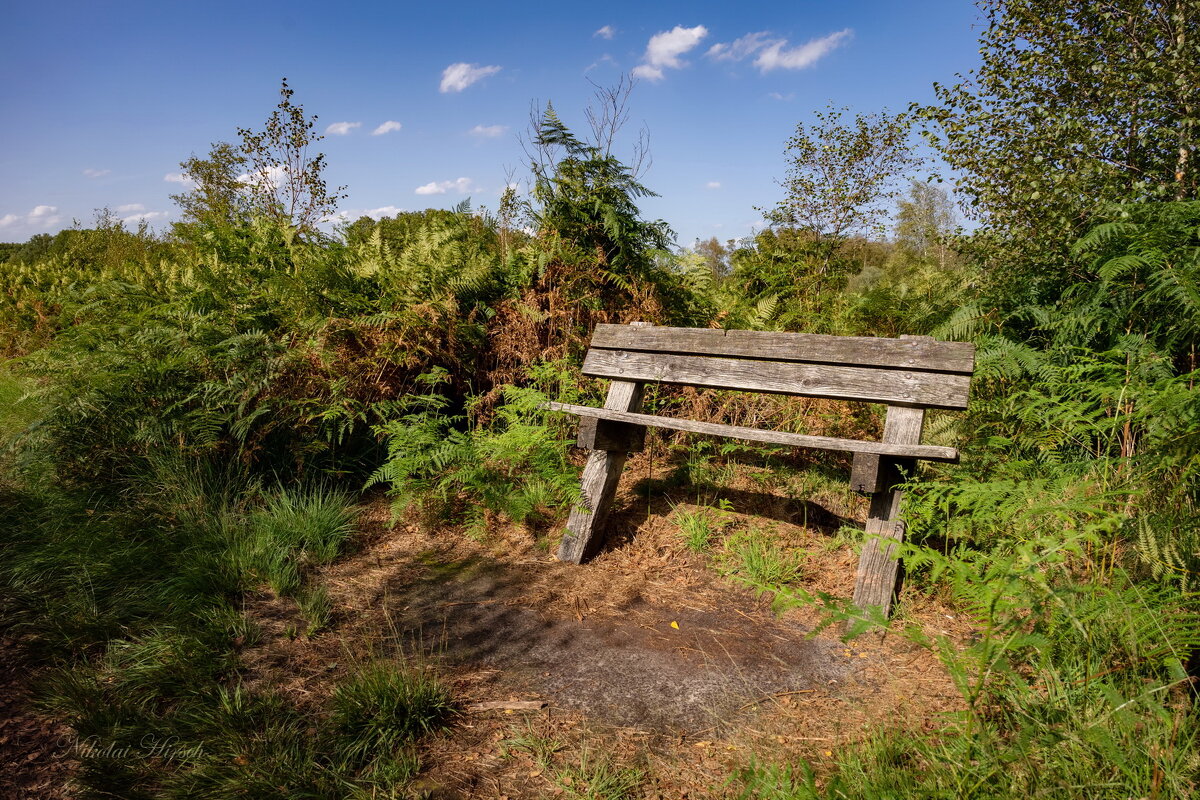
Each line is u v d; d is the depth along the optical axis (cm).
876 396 321
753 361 363
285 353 420
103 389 399
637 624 301
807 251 780
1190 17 501
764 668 263
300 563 348
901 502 298
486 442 419
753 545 356
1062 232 465
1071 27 530
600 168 564
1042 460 353
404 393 473
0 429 482
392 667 252
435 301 483
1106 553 253
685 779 203
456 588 335
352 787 195
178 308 455
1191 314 318
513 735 224
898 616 288
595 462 374
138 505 366
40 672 246
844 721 226
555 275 537
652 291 551
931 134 575
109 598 294
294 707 234
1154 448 237
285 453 423
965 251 568
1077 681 204
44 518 351
